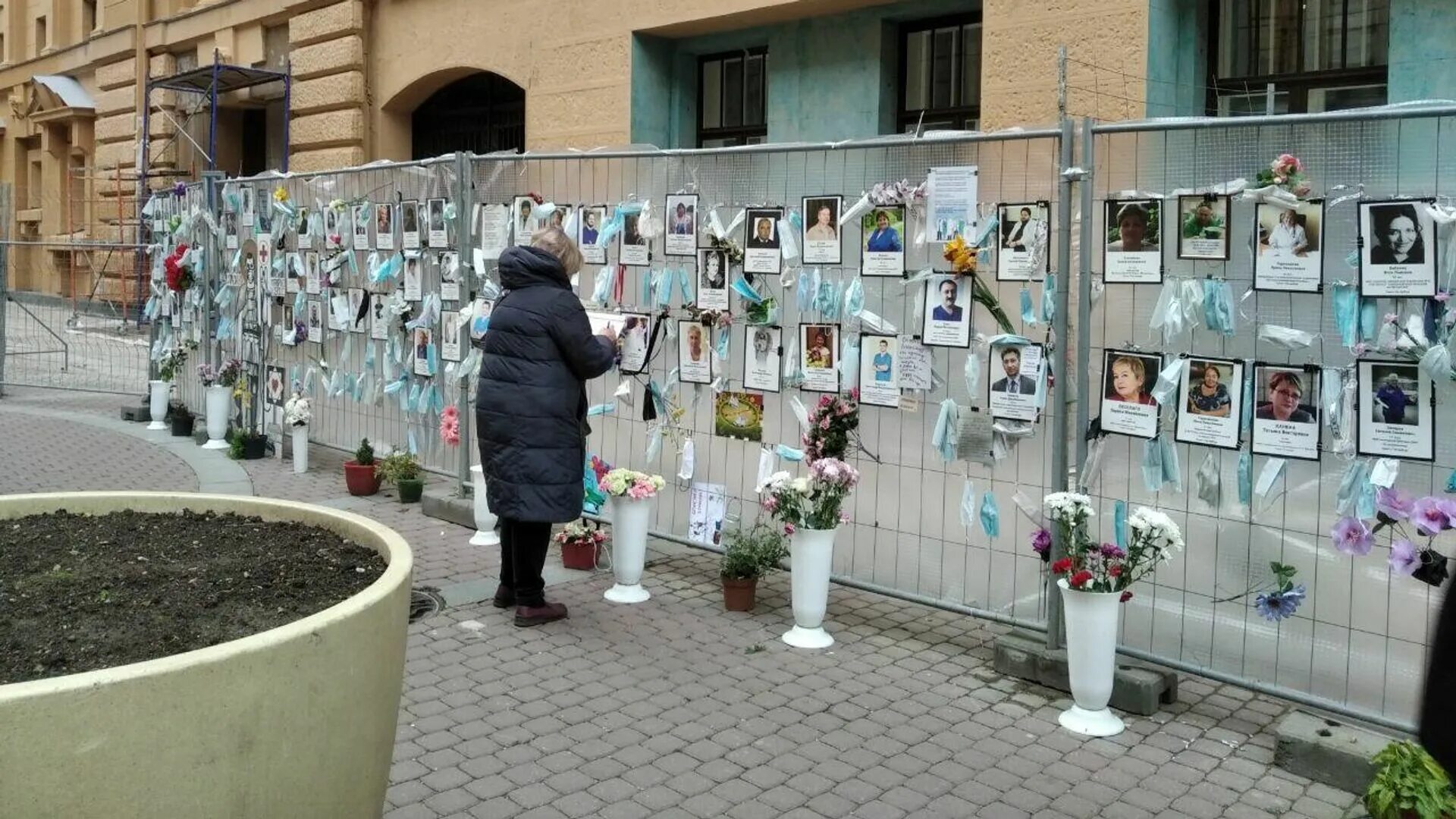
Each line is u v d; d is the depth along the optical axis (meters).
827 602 6.02
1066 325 4.82
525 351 5.43
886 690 4.87
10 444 10.12
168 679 2.17
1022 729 4.50
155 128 21.66
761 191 5.98
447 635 5.47
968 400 5.32
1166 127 4.47
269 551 3.28
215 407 10.16
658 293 6.51
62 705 2.05
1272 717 4.64
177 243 11.27
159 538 3.39
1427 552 3.96
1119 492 4.89
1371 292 4.06
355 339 8.97
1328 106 7.93
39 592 2.87
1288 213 4.25
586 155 6.75
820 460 5.44
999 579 5.33
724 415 6.29
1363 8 7.73
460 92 15.35
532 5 13.02
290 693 2.38
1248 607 4.59
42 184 27.56
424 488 8.13
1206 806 3.90
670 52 12.16
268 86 19.16
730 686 4.89
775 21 11.00
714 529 6.36
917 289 5.37
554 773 4.06
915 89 10.39
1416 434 4.03
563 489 5.44
